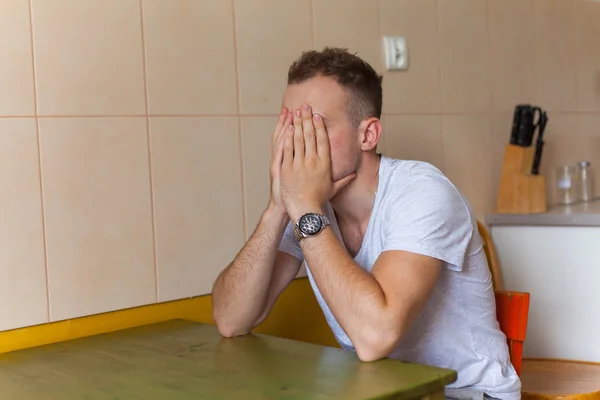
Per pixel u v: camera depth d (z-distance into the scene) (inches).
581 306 90.0
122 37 66.1
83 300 64.0
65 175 62.8
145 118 67.7
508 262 96.0
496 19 101.7
